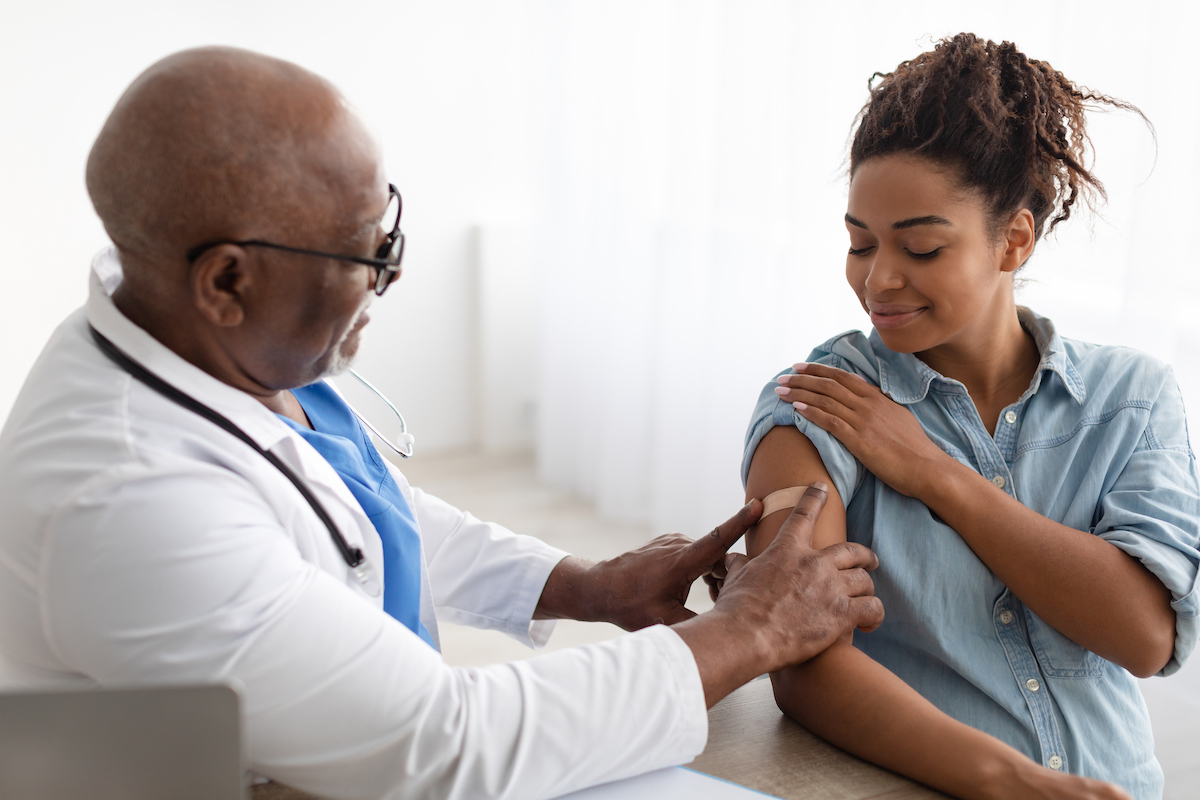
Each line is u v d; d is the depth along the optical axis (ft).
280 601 2.33
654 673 2.60
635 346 10.86
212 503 2.35
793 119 8.52
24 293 10.62
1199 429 6.11
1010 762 2.61
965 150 3.07
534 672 2.57
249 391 2.87
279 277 2.52
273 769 2.42
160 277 2.56
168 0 10.75
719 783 2.61
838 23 8.20
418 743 2.39
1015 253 3.28
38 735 1.91
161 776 1.94
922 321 3.25
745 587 2.90
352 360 2.90
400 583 3.20
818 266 8.58
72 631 2.30
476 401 13.00
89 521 2.28
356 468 3.22
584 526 10.90
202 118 2.37
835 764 2.81
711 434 9.74
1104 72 6.03
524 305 12.78
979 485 3.24
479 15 11.98
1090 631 3.13
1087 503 3.36
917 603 3.27
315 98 2.49
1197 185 5.87
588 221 11.32
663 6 10.42
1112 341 6.26
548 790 2.47
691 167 9.95
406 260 12.16
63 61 10.42
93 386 2.54
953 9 7.11
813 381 3.48
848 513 3.42
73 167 10.64
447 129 12.07
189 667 2.28
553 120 11.44
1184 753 6.37
